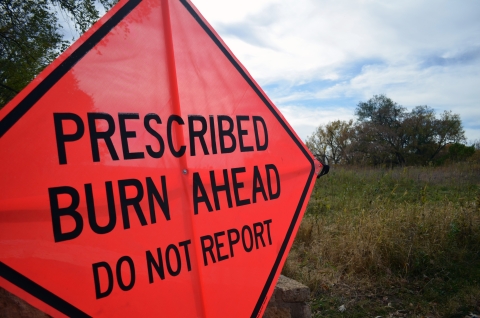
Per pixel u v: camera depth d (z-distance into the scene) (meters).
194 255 1.71
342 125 34.28
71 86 1.48
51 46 5.78
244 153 2.03
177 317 1.62
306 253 5.38
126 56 1.64
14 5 5.38
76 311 1.38
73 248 1.40
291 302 3.09
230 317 1.80
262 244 2.01
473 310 4.01
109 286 1.46
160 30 1.78
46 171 1.38
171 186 1.70
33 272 1.32
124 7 1.67
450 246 5.35
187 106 1.82
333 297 4.33
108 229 1.49
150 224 1.60
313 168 2.37
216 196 1.86
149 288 1.56
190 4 1.91
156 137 1.69
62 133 1.44
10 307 1.73
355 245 5.10
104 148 1.53
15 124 1.33
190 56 1.87
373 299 4.31
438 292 4.40
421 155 34.03
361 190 10.83
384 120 35.84
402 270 4.80
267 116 2.19
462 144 31.53
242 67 2.11
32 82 1.39
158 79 1.74
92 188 1.47
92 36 1.55
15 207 1.31
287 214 2.17
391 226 5.49
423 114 34.69
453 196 8.75
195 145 1.82
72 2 5.66
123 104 1.61
